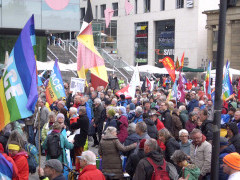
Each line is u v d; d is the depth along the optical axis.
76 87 16.58
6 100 6.30
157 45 67.00
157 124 11.80
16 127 9.77
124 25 70.94
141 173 6.82
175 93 16.67
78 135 11.09
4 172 6.23
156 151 6.98
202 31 61.16
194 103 17.50
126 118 11.86
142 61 68.88
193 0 61.00
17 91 6.29
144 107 14.76
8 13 27.69
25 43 6.34
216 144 6.87
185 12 62.25
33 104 6.30
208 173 8.09
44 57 30.92
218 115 6.87
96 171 6.73
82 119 11.06
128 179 9.16
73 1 29.81
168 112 12.66
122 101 16.84
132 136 9.38
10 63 6.34
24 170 6.96
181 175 6.96
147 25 67.75
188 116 13.66
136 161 8.06
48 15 29.00
